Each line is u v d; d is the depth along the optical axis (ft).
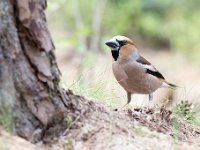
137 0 115.65
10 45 28.58
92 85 41.81
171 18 128.47
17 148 27.48
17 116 28.71
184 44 124.36
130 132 31.42
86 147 29.48
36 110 29.30
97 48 84.79
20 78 28.89
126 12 112.06
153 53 127.24
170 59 122.52
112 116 32.45
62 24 109.50
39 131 29.32
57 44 64.69
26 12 29.07
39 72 29.40
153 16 126.41
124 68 42.24
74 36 65.00
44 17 30.04
